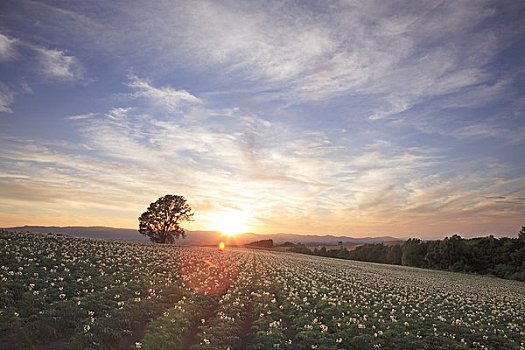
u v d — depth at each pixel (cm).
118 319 2034
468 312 3709
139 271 3603
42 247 4012
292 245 19188
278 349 2016
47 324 1803
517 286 7794
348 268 7912
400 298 4034
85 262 3556
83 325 1862
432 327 2839
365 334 2398
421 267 12494
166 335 1925
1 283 2250
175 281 3428
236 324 2384
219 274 4456
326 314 2909
